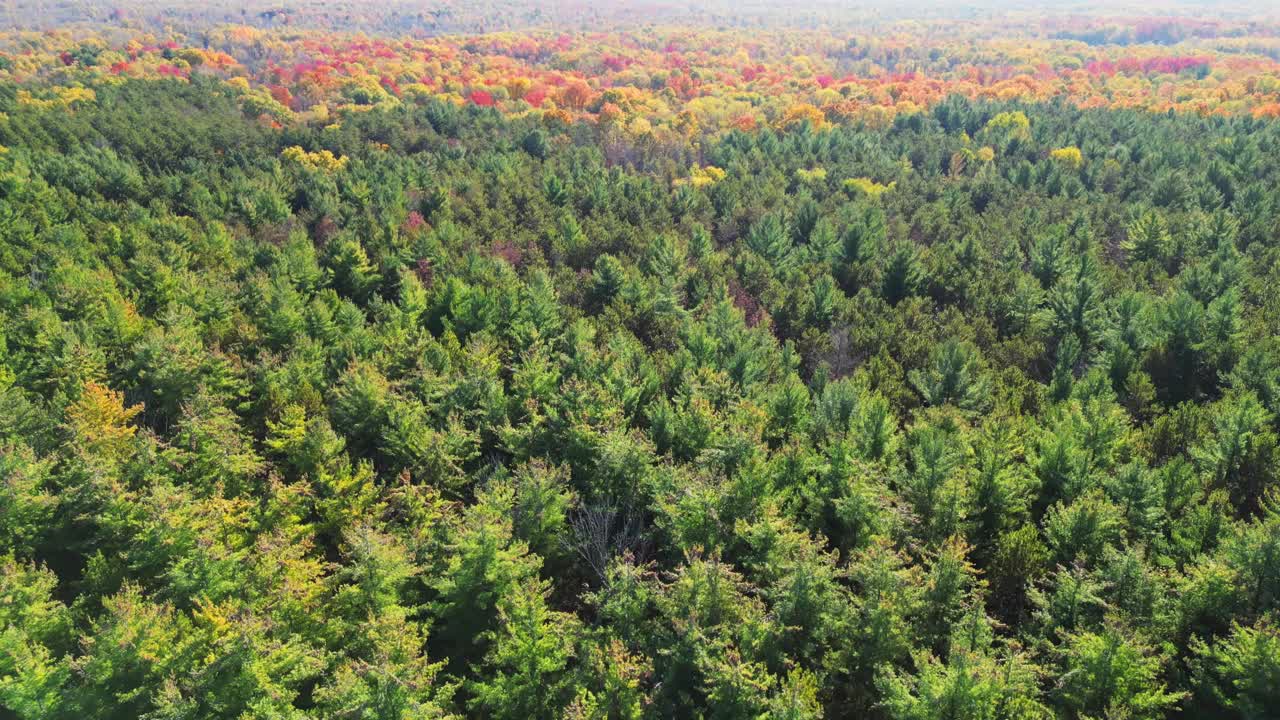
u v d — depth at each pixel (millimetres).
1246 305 53406
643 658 24812
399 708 20500
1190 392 46344
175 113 110938
